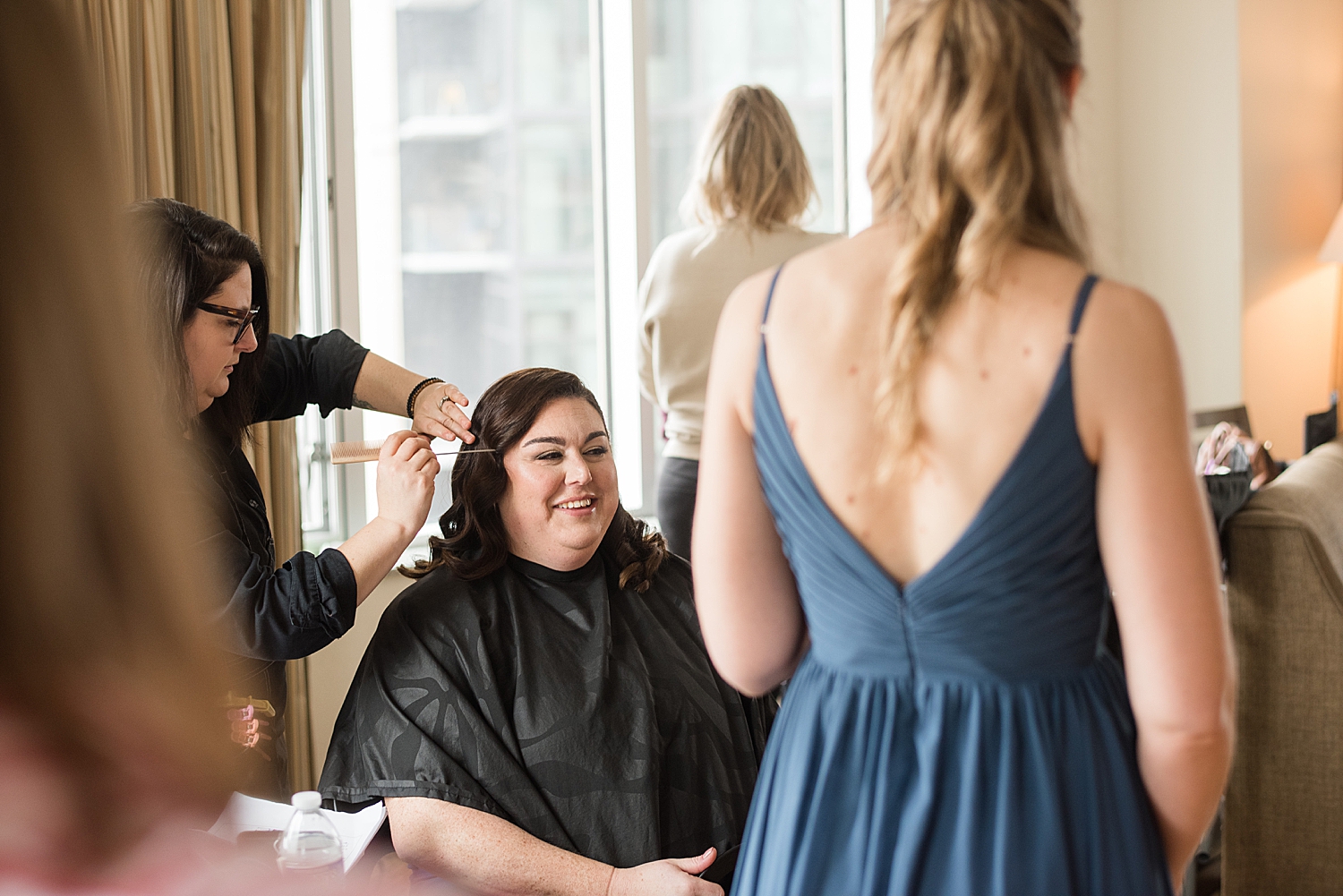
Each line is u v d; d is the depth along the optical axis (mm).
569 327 3512
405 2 3209
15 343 281
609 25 3463
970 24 825
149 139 2391
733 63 3684
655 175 3605
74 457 286
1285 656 2084
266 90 2559
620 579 1700
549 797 1514
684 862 1454
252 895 340
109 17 2312
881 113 886
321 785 1531
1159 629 815
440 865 1472
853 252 881
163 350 1466
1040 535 820
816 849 904
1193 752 833
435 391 1923
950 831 867
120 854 305
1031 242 828
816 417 866
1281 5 4043
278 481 2602
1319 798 2078
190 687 306
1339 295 4398
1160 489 802
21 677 289
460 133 3314
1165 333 811
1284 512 2092
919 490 837
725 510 952
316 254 3008
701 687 1666
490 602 1614
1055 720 859
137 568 295
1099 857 855
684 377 2707
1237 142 3938
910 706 882
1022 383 803
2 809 293
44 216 286
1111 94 4234
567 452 1617
